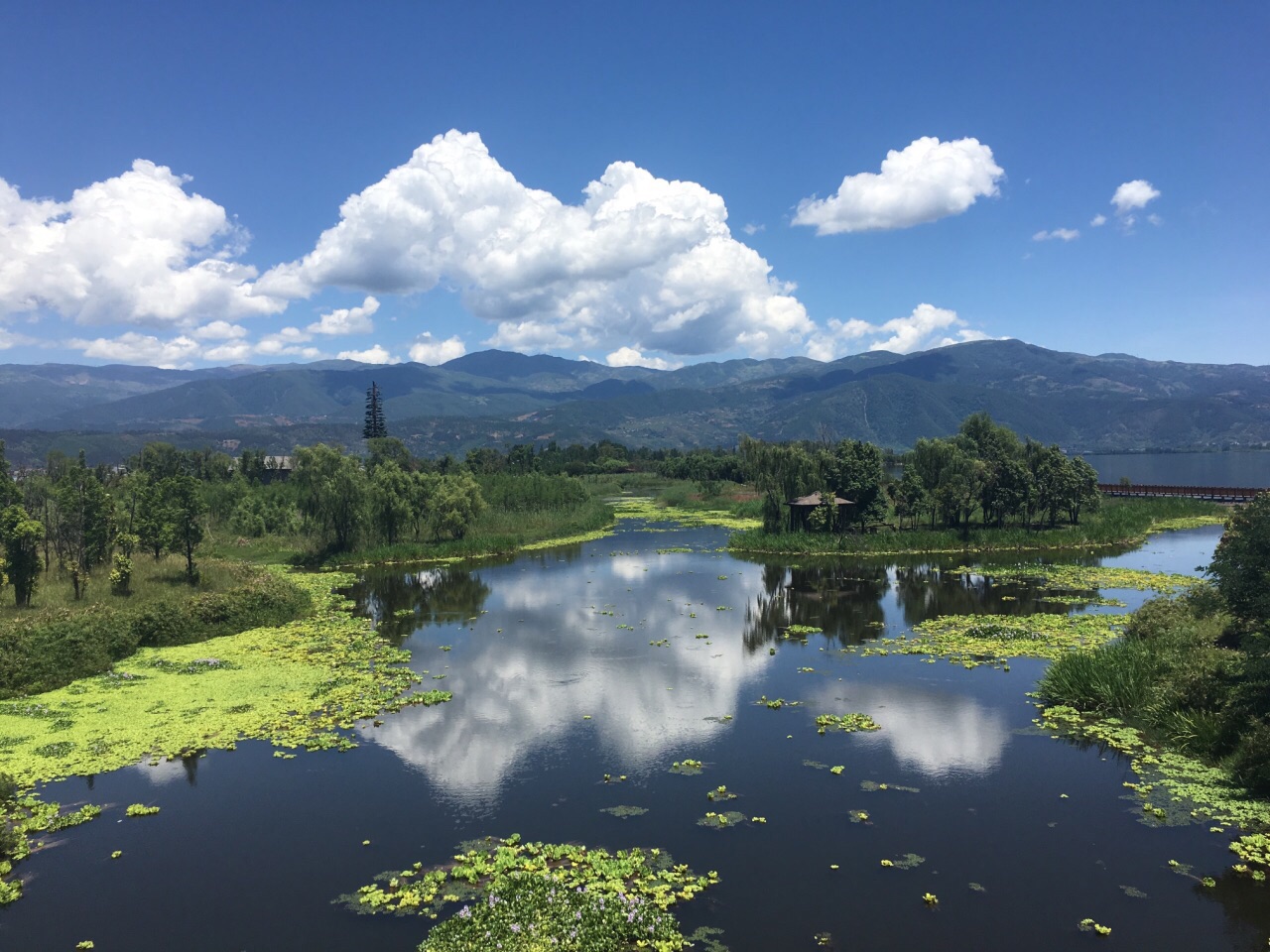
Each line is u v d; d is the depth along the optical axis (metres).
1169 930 12.55
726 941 12.34
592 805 17.05
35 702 23.61
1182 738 19.41
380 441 105.44
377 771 19.06
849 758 19.38
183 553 46.53
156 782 18.55
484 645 30.92
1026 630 31.03
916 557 51.06
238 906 13.59
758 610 36.59
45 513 40.25
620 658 28.61
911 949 12.16
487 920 12.59
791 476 59.22
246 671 27.09
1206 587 26.53
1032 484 59.06
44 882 14.50
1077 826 15.84
